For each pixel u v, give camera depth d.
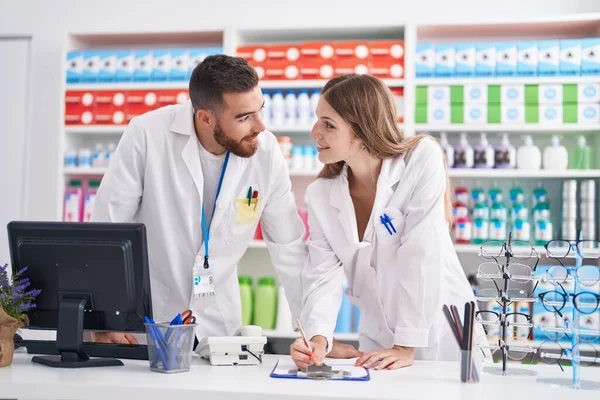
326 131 2.03
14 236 1.78
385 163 2.09
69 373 1.56
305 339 1.66
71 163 3.90
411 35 3.65
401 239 2.03
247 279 3.70
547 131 3.69
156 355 1.60
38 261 1.76
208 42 4.09
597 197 3.68
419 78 3.65
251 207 2.24
